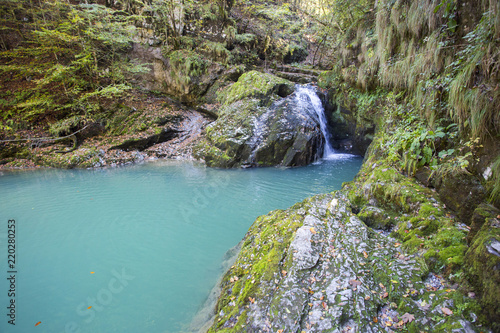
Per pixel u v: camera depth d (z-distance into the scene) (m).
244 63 13.81
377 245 3.01
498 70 2.73
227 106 10.62
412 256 2.71
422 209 3.23
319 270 2.67
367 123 9.04
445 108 3.83
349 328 2.04
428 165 3.84
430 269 2.49
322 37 15.02
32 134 9.81
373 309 2.18
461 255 2.38
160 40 12.60
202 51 12.94
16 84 10.73
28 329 2.72
